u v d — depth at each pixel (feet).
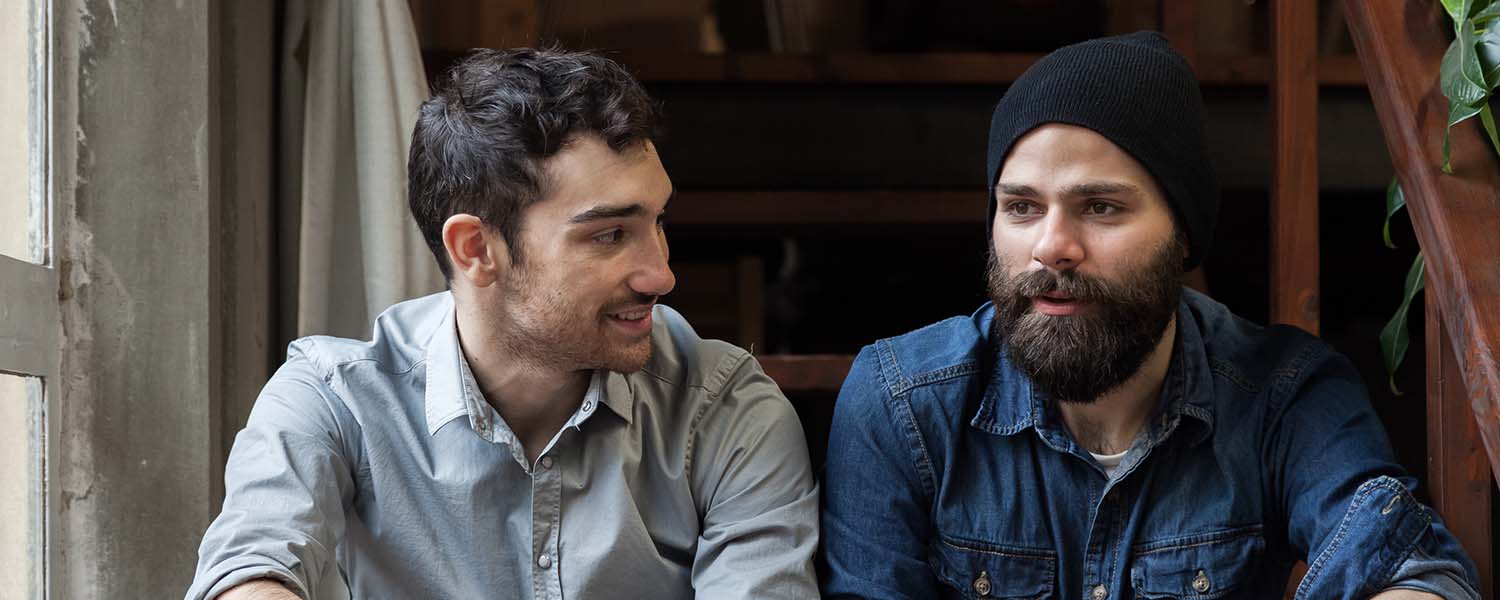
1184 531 5.23
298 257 6.72
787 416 5.58
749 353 5.73
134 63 5.92
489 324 5.14
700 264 12.81
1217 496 5.24
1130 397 5.30
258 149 6.48
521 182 4.91
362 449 5.32
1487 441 4.81
